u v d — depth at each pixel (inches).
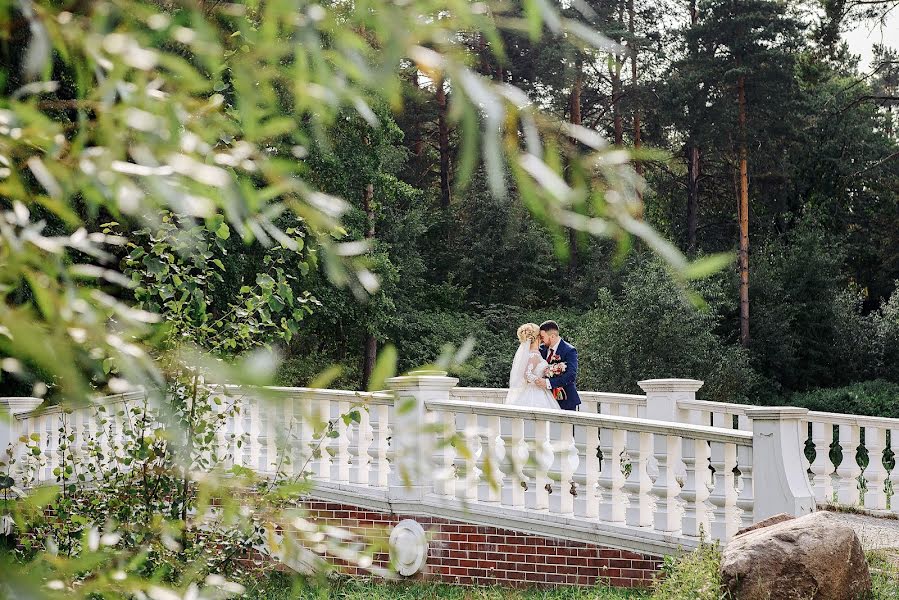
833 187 1494.8
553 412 346.9
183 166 42.6
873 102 1525.6
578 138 40.4
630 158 40.8
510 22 39.5
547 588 349.4
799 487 301.0
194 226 48.5
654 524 329.1
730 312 1336.1
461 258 1397.6
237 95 51.2
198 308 253.8
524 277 1386.6
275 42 46.2
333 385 1032.8
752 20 1251.8
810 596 243.9
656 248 40.6
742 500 310.7
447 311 1320.1
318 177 722.2
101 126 42.9
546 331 434.3
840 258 1368.1
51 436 448.8
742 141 1289.4
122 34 40.6
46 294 42.3
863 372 1337.4
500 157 37.5
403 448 59.4
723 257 40.9
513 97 39.1
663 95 1299.2
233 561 255.1
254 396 41.3
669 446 327.0
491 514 358.9
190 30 43.0
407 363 1169.4
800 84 1362.0
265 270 728.3
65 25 39.7
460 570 363.9
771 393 1286.9
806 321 1355.8
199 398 254.8
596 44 39.6
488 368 1203.9
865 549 308.7
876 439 440.8
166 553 114.4
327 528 70.5
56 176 42.4
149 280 256.1
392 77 40.3
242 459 395.5
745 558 250.5
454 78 38.5
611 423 337.7
